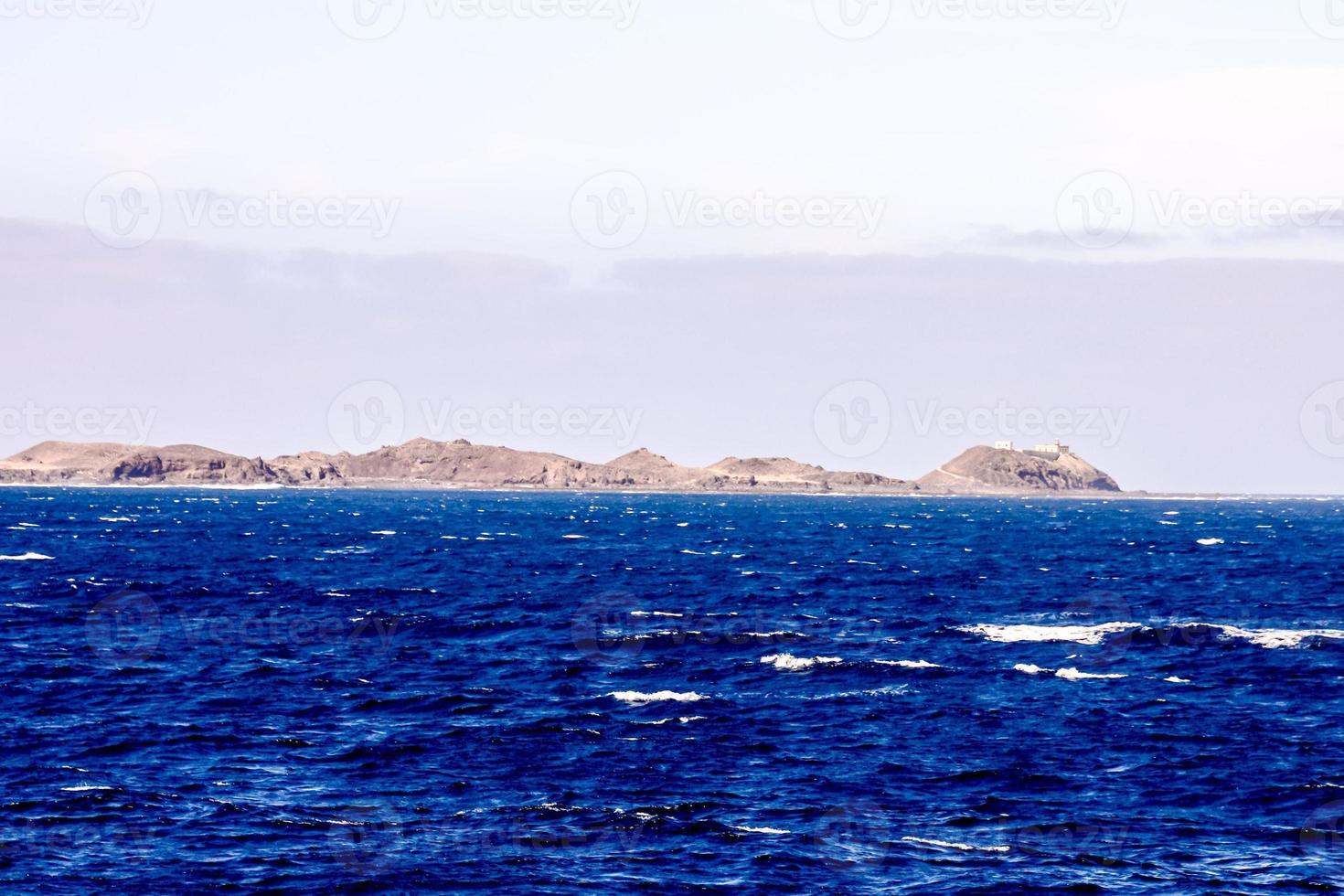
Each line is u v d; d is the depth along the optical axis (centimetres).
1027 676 14038
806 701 12525
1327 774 9819
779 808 8956
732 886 7556
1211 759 10288
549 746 10600
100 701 12206
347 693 12781
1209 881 7656
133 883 7456
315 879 7600
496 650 15800
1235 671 14400
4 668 13875
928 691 13075
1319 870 7825
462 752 10375
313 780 9581
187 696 12538
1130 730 11312
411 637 16912
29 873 7562
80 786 9262
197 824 8500
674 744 10694
